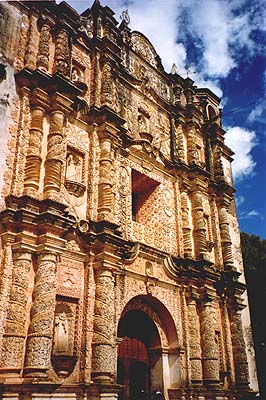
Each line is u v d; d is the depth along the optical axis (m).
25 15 16.16
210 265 19.56
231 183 24.56
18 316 11.82
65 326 13.31
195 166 21.02
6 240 12.52
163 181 19.88
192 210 20.52
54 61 16.19
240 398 18.66
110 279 14.52
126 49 20.72
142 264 17.02
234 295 20.50
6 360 11.30
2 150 13.51
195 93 25.17
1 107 13.97
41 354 11.60
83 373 13.06
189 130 22.42
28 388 11.13
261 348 28.61
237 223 23.62
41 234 13.02
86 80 17.80
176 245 19.20
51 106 15.16
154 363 17.31
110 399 12.91
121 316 16.02
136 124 19.55
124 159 18.00
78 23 17.75
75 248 14.42
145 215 19.28
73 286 13.95
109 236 14.82
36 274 12.61
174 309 17.73
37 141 14.21
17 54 15.27
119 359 16.50
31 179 13.60
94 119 16.75
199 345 17.83
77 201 15.24
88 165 16.16
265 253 31.11
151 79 21.80
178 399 16.41
